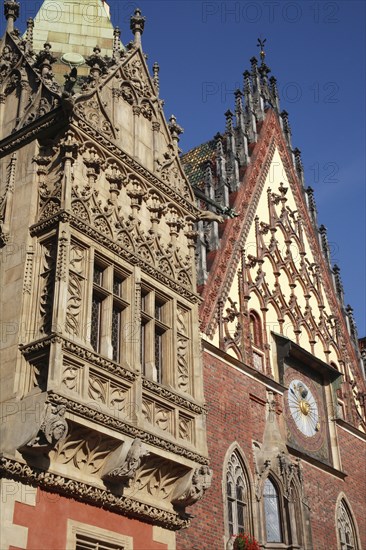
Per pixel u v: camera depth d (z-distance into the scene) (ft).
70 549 50.80
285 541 78.33
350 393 104.88
